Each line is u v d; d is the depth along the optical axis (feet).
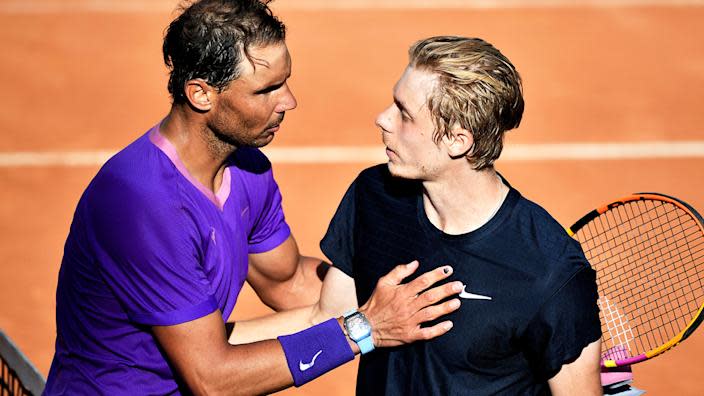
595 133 107.14
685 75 126.11
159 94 121.70
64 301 29.01
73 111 115.34
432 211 27.55
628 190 92.17
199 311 27.17
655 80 124.26
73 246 28.07
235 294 30.27
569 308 25.40
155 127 28.37
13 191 92.99
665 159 99.55
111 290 27.58
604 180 94.22
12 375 35.19
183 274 26.99
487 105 25.21
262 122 27.37
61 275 29.09
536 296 25.57
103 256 27.07
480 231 26.35
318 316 32.76
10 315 69.46
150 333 28.09
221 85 26.48
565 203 89.10
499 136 25.85
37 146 105.09
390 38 144.25
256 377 27.68
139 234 26.61
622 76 125.70
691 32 143.13
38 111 114.93
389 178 28.89
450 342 26.81
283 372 27.68
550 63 131.23
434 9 157.28
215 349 27.48
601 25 147.02
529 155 100.48
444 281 27.02
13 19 151.53
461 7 157.89
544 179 94.22
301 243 80.59
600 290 36.35
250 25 26.18
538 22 149.28
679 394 58.03
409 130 26.13
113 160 27.68
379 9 157.89
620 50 136.05
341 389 58.85
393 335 27.27
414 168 26.48
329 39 143.64
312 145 104.83
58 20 151.33
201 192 28.02
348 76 128.06
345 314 28.02
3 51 136.67
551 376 26.03
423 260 27.53
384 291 27.45
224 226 28.86
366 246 29.14
